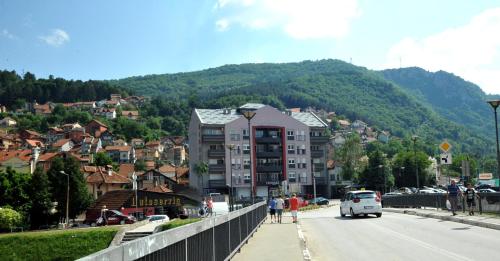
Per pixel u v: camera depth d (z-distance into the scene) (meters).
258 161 100.06
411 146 182.62
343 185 115.69
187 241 8.18
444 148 30.33
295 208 30.31
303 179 103.69
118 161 175.62
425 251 14.74
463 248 15.10
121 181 99.56
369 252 15.12
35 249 41.06
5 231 60.81
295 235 20.86
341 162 119.19
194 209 66.81
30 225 71.19
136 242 5.31
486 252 14.06
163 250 6.57
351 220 30.58
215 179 97.00
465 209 29.30
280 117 102.75
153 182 105.38
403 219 28.80
